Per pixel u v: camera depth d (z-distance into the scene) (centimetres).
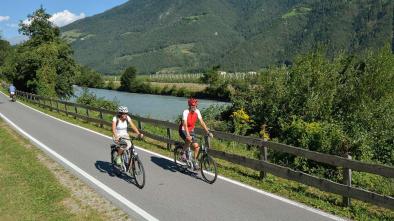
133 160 980
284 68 2455
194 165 1031
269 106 2312
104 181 1027
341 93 2236
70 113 2709
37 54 5241
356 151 1455
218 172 1088
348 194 790
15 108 3509
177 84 8994
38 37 5575
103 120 2089
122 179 1042
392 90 2262
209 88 7175
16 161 1289
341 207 804
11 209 848
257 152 1480
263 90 2364
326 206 807
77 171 1134
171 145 1452
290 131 1719
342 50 2472
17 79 5709
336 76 2292
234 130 2284
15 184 1027
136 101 6469
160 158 1284
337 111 2203
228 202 839
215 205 823
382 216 766
